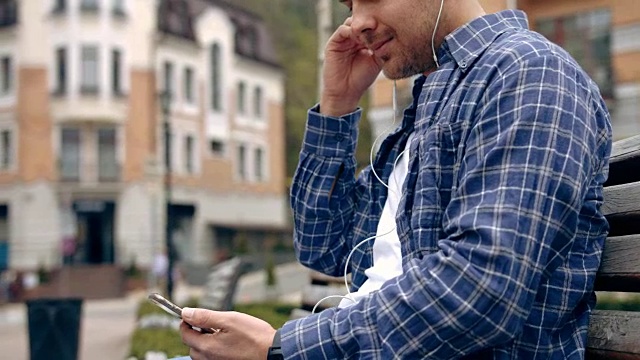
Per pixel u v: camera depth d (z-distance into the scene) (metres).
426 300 1.19
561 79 1.25
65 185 35.28
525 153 1.21
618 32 17.02
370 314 1.24
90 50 35.12
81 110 34.81
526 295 1.17
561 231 1.22
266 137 42.59
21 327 18.70
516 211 1.18
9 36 35.56
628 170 1.47
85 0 35.16
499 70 1.30
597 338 1.36
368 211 1.83
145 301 15.87
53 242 35.12
